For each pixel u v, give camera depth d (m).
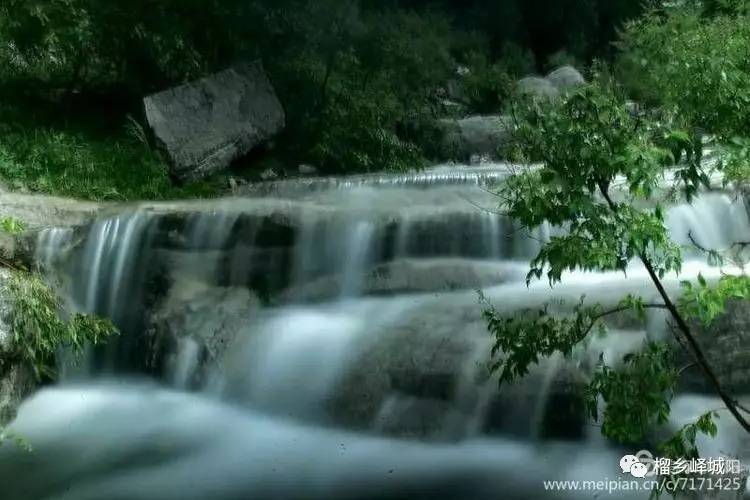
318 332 7.45
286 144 13.44
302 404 6.95
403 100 14.55
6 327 6.74
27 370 7.53
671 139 3.64
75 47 12.94
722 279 3.88
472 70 17.34
